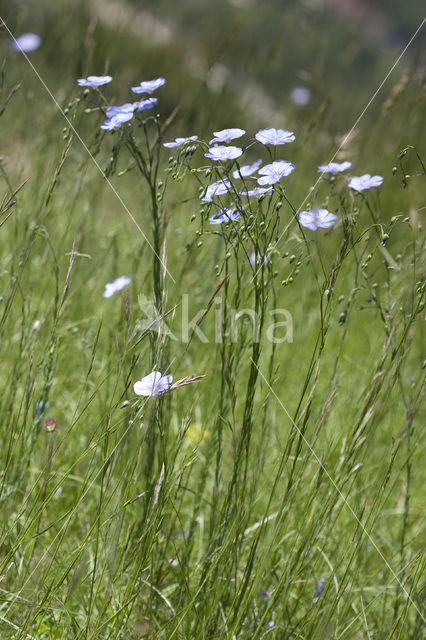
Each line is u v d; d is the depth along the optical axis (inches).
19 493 64.9
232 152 58.7
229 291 69.5
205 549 64.5
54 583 61.5
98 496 65.7
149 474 61.9
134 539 62.0
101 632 60.3
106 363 68.4
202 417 69.6
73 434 69.4
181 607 61.2
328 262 79.2
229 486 60.6
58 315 64.4
